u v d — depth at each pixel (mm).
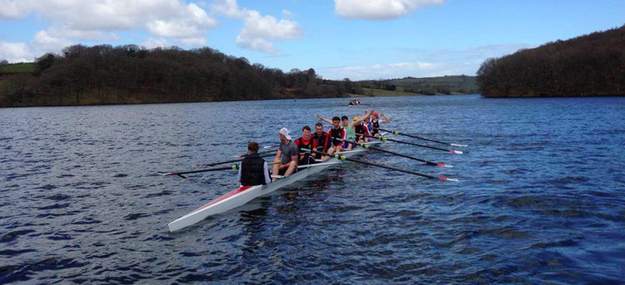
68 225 9133
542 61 116750
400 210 9602
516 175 12938
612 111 45344
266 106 93188
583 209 9172
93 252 7617
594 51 109438
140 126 38625
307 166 13094
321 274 6477
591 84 109688
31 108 100562
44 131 35156
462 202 10078
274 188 11836
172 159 18078
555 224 8305
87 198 11406
